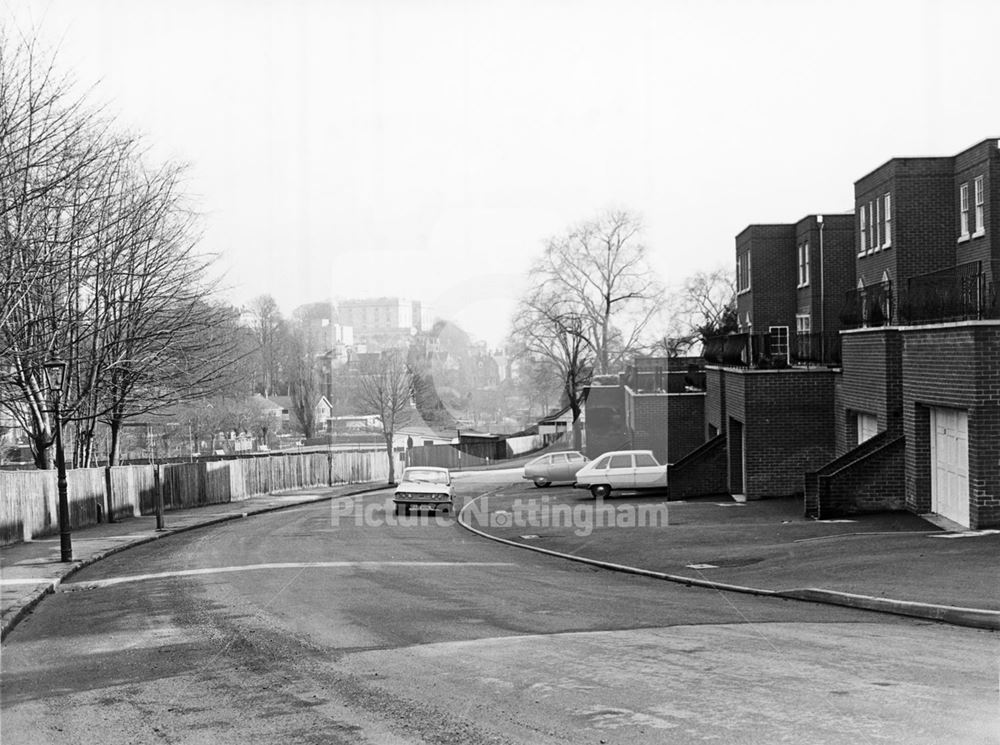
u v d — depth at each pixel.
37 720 9.16
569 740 7.65
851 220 44.22
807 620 12.80
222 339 50.94
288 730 8.34
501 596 15.94
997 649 10.45
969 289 19.45
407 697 9.20
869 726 7.65
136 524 36.75
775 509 27.17
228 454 72.31
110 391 41.84
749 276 48.84
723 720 7.98
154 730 8.59
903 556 16.81
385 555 23.16
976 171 31.59
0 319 25.39
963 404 19.61
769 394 29.53
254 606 15.50
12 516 29.38
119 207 39.47
